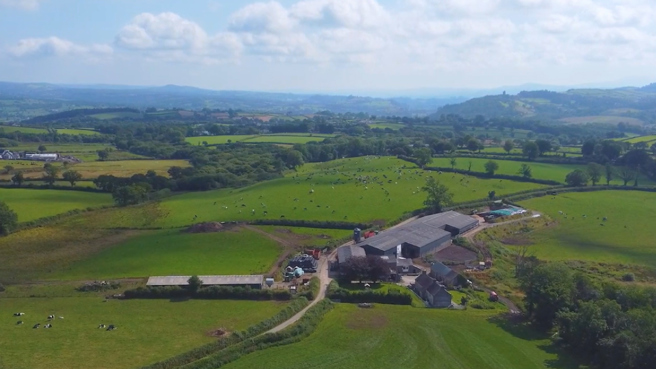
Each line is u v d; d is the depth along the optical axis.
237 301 123.31
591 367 96.31
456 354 99.81
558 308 112.94
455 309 124.38
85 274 141.38
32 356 93.00
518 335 110.00
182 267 145.38
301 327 108.56
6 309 116.50
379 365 94.81
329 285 134.88
